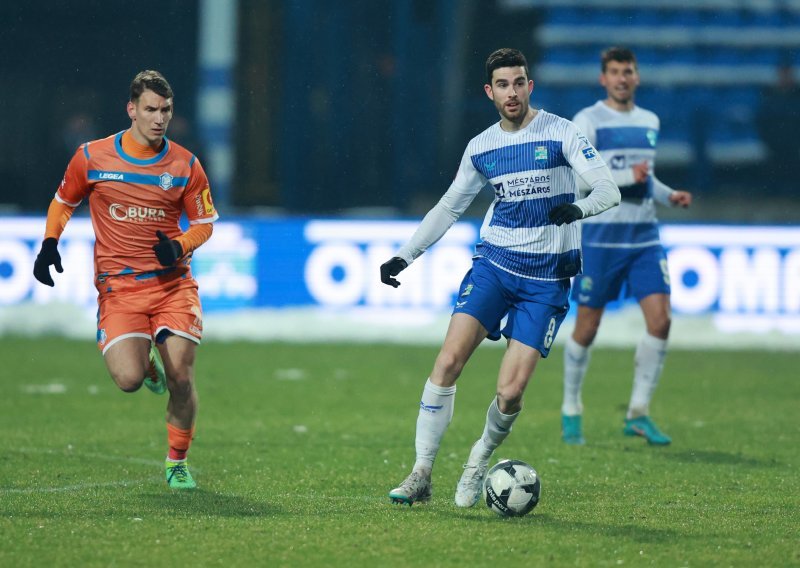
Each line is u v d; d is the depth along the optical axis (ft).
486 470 67.92
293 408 112.68
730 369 145.48
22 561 53.62
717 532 61.21
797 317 165.17
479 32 193.06
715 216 195.93
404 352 156.97
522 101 66.18
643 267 96.78
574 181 67.31
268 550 55.98
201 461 84.53
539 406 116.47
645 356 96.89
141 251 71.26
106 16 189.16
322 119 188.55
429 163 188.34
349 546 56.90
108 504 67.36
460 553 55.72
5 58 188.96
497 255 67.51
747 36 206.59
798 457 88.89
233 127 189.37
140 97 69.56
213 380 131.23
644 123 97.40
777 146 198.29
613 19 203.31
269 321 168.35
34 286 167.32
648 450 92.12
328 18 187.83
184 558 54.39
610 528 61.77
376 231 167.73
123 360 69.67
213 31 188.75
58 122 190.08
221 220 167.84
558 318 67.46
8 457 84.89
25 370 136.98
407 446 92.22
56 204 72.49
